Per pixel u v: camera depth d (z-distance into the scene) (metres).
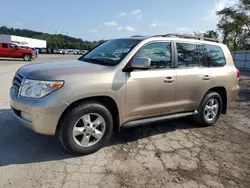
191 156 3.47
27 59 23.14
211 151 3.70
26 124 2.96
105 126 3.34
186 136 4.24
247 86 11.41
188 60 4.21
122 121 3.48
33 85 2.88
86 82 2.98
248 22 39.19
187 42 4.24
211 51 4.64
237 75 5.06
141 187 2.64
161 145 3.77
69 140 3.05
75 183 2.61
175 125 4.79
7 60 22.00
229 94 4.96
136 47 3.53
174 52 3.98
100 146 3.37
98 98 3.26
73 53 63.44
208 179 2.90
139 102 3.55
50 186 2.53
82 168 2.92
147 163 3.16
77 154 3.22
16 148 3.30
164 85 3.77
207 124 4.78
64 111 2.98
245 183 2.89
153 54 3.71
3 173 2.70
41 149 3.32
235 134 4.54
